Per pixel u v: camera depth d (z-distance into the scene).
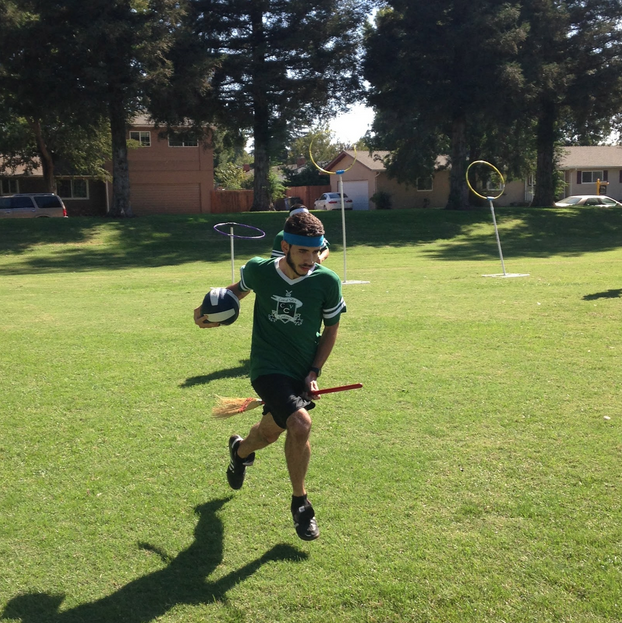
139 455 4.68
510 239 28.34
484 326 8.66
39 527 3.72
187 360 7.18
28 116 29.81
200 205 45.41
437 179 51.50
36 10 26.09
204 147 36.94
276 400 3.52
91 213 45.78
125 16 26.58
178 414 5.48
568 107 37.25
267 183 35.91
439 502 3.91
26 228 27.70
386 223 31.25
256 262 3.74
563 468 4.31
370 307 10.34
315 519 3.59
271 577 3.25
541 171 38.28
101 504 3.98
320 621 2.94
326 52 31.61
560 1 33.06
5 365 7.05
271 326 3.73
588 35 32.84
